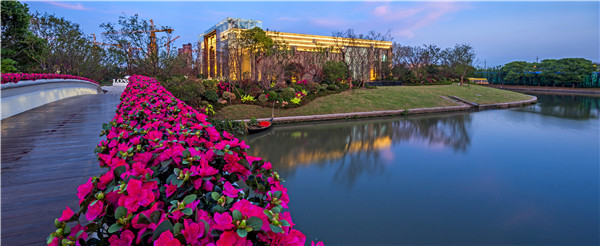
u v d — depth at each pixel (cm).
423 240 512
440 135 1466
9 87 772
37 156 407
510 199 688
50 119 721
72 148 451
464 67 3794
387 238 515
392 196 702
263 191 147
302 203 661
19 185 304
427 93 2819
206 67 3150
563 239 516
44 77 1101
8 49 1510
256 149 1175
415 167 938
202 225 97
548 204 660
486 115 2175
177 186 128
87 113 829
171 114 361
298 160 1020
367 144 1269
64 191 290
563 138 1398
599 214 608
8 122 682
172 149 160
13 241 206
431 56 4128
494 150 1168
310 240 507
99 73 2909
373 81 3606
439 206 648
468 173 880
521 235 530
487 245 497
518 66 5428
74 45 2206
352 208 636
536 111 2398
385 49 4062
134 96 494
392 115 2103
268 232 101
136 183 114
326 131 1557
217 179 143
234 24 2941
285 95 2008
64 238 104
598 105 2797
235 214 96
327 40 3656
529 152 1138
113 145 211
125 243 99
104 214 112
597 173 878
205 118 335
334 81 2841
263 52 2520
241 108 1839
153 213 103
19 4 1493
